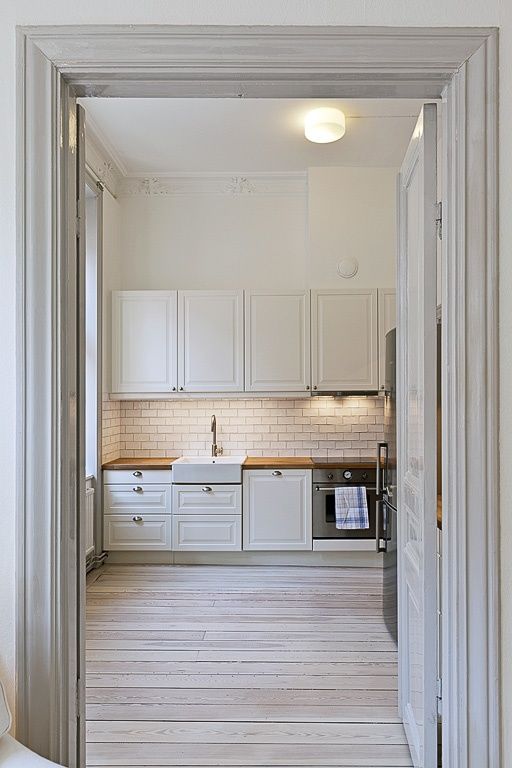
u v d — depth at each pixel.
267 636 3.73
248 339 5.36
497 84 1.80
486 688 1.76
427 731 1.99
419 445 2.19
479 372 1.78
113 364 5.42
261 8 1.82
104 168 5.22
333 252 5.41
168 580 4.88
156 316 5.39
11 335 1.81
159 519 5.24
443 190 1.89
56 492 1.81
